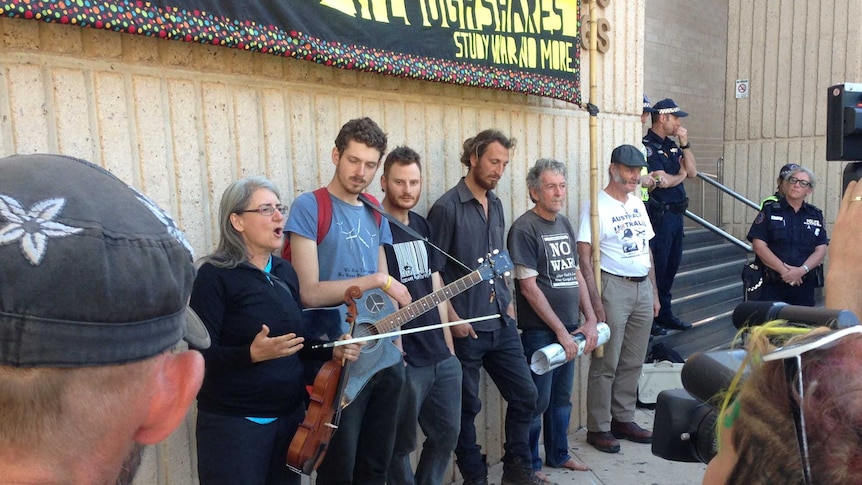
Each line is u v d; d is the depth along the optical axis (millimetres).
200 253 2699
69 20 2084
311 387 2352
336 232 2594
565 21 3979
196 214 2684
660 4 7496
